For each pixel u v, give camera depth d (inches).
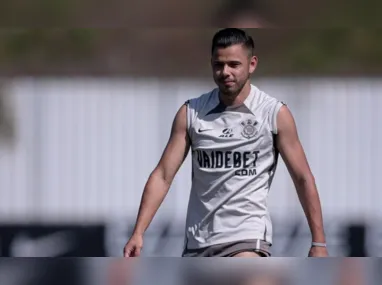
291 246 1517.0
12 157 1577.3
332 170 1562.5
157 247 1530.5
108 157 1572.3
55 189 1573.6
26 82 1589.6
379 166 1561.3
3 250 1562.5
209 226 749.3
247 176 740.0
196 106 750.5
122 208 1569.9
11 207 1573.6
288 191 1523.1
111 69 1643.7
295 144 738.8
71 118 1577.3
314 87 1560.0
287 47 1771.7
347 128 1560.0
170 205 1537.9
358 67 1798.7
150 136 1569.9
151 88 1571.1
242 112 737.6
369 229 1553.9
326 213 1561.3
